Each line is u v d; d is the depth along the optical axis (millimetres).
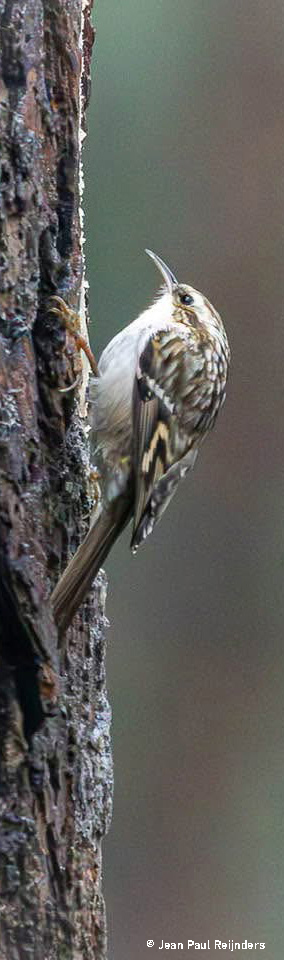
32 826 4926
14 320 5062
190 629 15859
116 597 15734
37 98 5184
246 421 16188
